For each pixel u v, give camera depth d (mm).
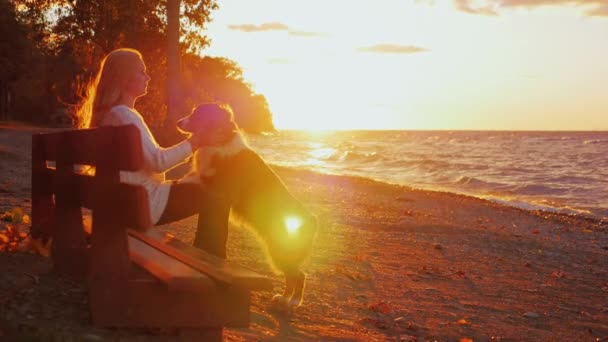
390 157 49406
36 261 4121
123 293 3041
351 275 6637
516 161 47344
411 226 11586
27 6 35500
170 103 25922
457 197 20422
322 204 14305
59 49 38000
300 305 5066
